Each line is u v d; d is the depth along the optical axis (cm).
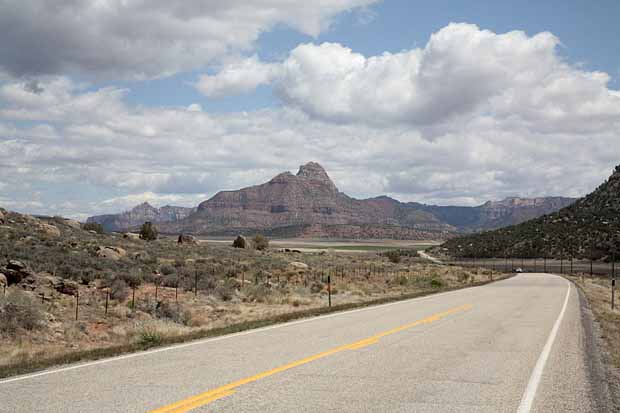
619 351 1301
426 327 1727
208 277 3431
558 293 3700
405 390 884
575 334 1603
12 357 1317
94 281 2780
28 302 1852
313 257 8194
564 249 13400
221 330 1605
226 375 988
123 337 1786
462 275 6303
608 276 8169
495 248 15288
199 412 748
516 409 780
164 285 3056
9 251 3056
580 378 991
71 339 1720
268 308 2628
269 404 792
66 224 6153
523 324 1845
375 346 1333
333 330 1639
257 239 8856
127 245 5366
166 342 1381
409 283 4762
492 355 1219
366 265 7269
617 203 15400
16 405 780
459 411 765
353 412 755
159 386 901
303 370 1037
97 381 938
